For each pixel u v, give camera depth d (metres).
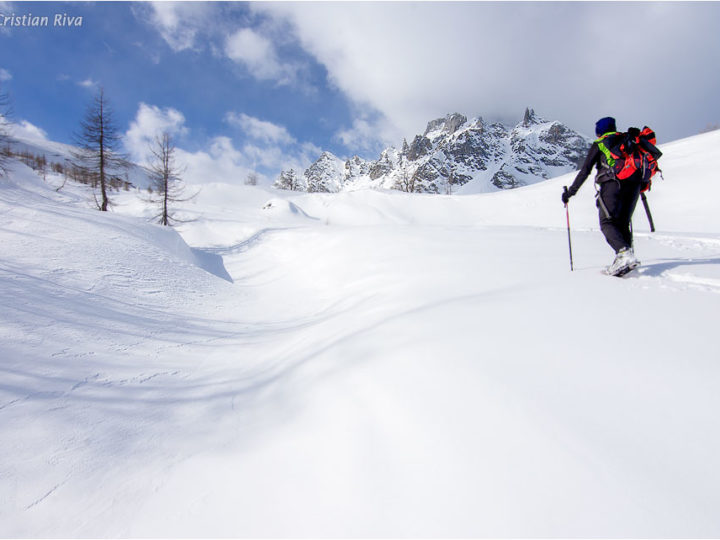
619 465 1.10
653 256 4.87
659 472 1.05
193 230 21.16
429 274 5.05
